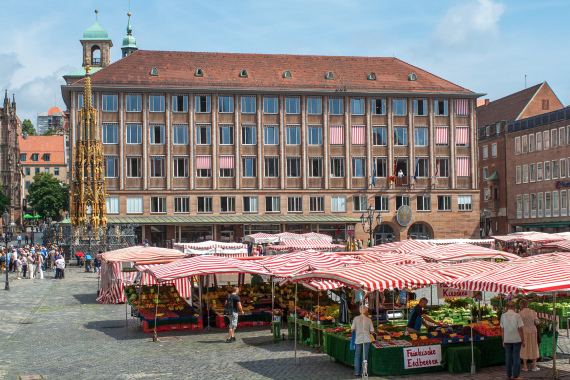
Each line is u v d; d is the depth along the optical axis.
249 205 91.62
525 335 21.48
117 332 30.78
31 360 24.25
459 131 97.12
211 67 94.06
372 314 30.94
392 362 21.31
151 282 34.84
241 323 32.38
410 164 95.44
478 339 22.47
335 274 22.48
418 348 21.62
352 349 21.78
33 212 166.00
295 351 23.53
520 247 71.19
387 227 96.06
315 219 91.25
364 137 94.62
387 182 95.06
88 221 74.25
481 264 25.00
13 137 171.62
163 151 89.88
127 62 92.69
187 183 90.44
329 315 25.81
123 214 88.69
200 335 29.94
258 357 24.56
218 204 90.88
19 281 55.09
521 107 112.06
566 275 19.75
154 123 89.69
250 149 91.88
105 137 88.69
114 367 22.95
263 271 29.14
